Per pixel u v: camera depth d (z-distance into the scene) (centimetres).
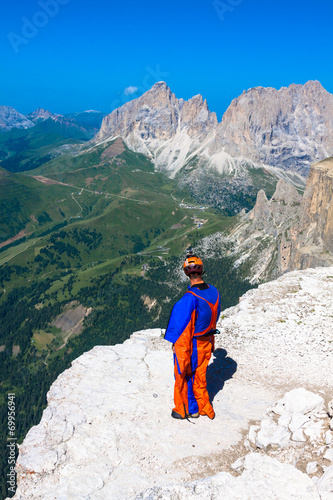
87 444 855
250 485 677
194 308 892
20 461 811
